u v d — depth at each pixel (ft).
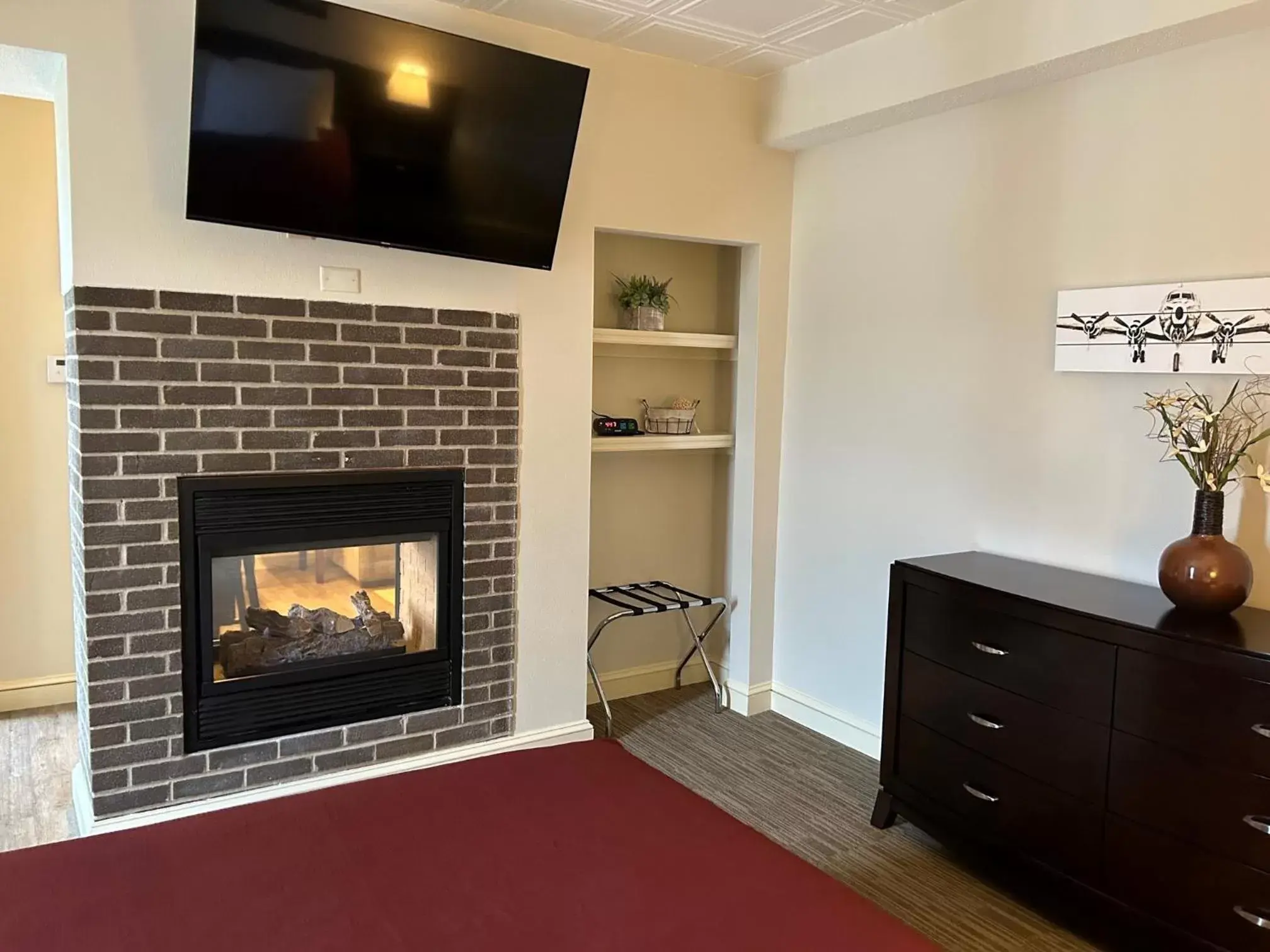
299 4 7.55
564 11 9.36
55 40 7.49
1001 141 9.51
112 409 7.91
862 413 11.25
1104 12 7.86
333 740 9.30
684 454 13.25
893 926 4.78
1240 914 6.52
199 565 8.43
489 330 9.78
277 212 8.08
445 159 8.67
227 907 4.79
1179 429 7.54
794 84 11.03
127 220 7.88
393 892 4.96
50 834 8.96
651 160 10.76
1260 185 7.52
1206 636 6.72
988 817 8.35
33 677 12.12
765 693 12.74
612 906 4.87
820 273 11.75
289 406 8.70
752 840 5.65
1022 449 9.45
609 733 11.85
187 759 8.55
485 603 10.09
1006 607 8.05
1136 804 7.12
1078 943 7.70
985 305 9.75
